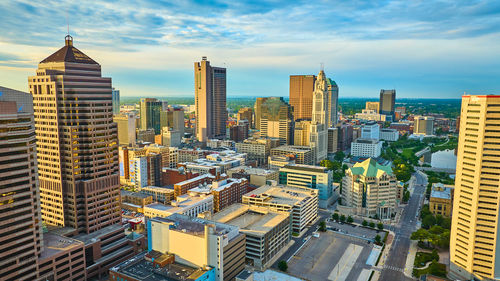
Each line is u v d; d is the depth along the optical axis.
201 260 184.00
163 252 197.00
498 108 179.25
